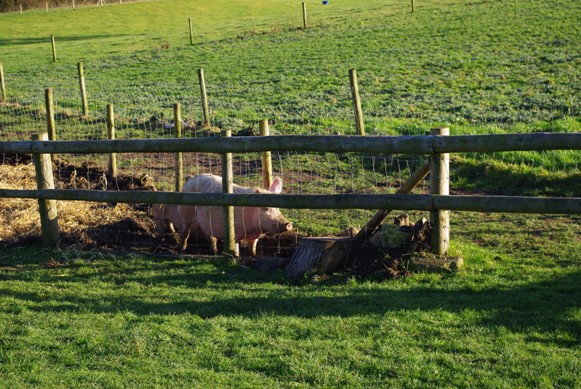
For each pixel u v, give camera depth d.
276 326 6.42
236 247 9.23
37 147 9.64
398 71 26.47
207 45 39.44
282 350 5.87
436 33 33.91
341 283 7.68
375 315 6.55
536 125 16.73
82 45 46.16
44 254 9.56
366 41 34.12
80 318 6.91
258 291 7.55
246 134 17.31
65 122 20.81
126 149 9.18
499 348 5.68
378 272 7.79
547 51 27.12
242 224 9.09
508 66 25.47
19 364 5.86
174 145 8.87
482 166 13.21
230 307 7.06
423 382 5.20
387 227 8.19
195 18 59.88
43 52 43.75
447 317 6.40
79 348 6.14
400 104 20.83
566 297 6.79
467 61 26.83
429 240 8.05
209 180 9.84
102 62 36.97
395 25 38.16
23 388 5.40
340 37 36.44
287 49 34.59
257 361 5.70
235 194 8.54
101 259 9.22
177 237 10.82
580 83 21.84
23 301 7.54
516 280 7.41
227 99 23.83
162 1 72.12
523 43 29.11
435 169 7.69
